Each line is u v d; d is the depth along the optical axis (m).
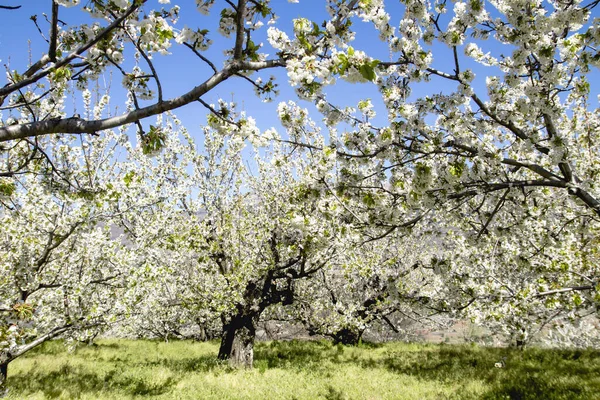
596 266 6.15
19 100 3.33
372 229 5.42
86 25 2.97
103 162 9.02
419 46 4.21
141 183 9.89
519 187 4.80
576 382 7.42
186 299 11.63
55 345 15.49
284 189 11.20
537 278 6.08
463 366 10.14
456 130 4.64
